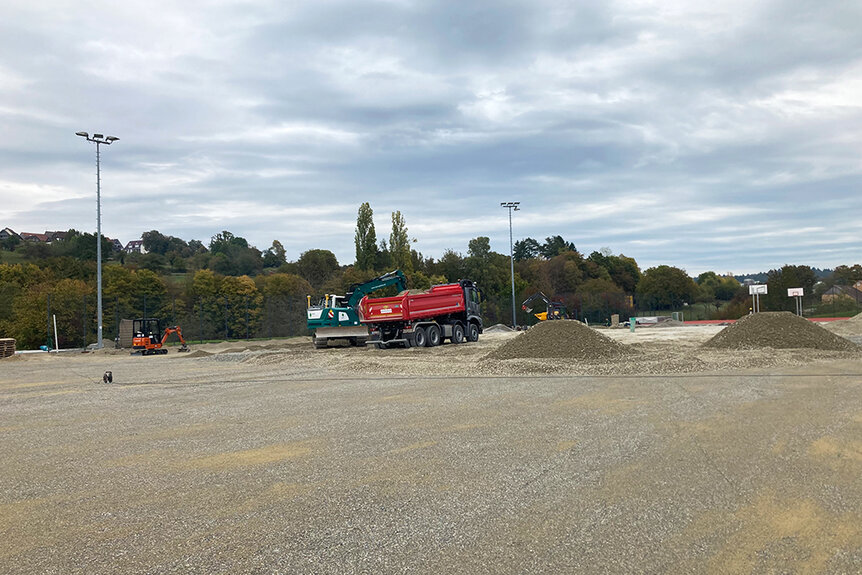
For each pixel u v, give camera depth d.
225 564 4.05
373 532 4.52
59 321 48.25
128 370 20.72
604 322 65.88
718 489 5.31
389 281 29.89
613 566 3.84
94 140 39.16
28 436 9.00
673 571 3.76
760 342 18.88
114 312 47.16
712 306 74.19
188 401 12.09
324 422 9.11
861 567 3.78
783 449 6.64
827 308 62.31
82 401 12.79
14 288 53.50
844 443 6.84
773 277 69.12
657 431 7.70
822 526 4.43
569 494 5.27
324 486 5.75
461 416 9.20
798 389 10.95
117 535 4.66
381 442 7.57
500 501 5.14
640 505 4.95
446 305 27.64
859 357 16.31
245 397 12.34
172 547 4.38
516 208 57.56
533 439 7.46
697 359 15.72
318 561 4.04
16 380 18.45
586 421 8.50
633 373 14.01
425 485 5.66
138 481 6.19
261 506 5.22
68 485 6.15
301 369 18.05
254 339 49.50
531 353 17.59
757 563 3.85
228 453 7.30
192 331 48.94
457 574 3.78
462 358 18.78
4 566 4.15
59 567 4.11
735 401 9.83
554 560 3.95
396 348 26.05
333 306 28.86
